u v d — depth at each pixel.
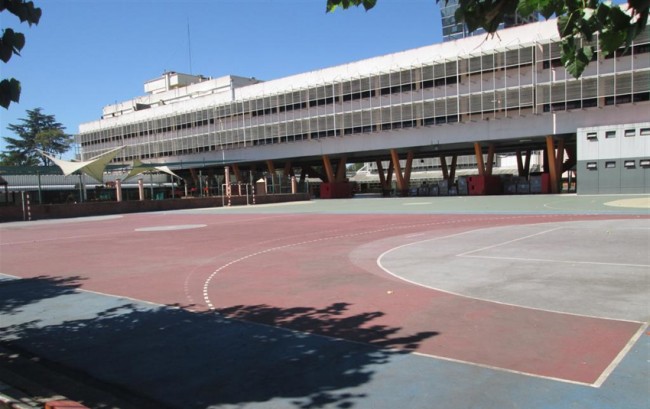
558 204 28.98
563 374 4.54
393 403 4.13
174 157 75.31
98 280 10.44
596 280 8.33
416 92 51.47
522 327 5.97
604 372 4.54
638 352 5.00
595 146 37.94
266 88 63.84
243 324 6.68
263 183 55.62
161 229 23.33
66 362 5.59
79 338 6.43
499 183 52.00
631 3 2.50
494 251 11.99
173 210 43.97
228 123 68.06
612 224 16.88
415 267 10.33
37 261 13.76
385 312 6.91
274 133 63.16
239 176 69.25
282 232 19.38
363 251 13.12
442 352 5.25
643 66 39.56
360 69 55.44
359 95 55.69
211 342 6.00
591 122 42.44
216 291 8.82
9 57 3.57
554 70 43.50
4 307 8.28
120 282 10.11
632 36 2.61
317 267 10.88
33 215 36.25
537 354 5.07
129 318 7.27
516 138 46.91
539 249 11.97
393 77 53.03
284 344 5.78
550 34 43.59
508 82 45.94
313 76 59.31
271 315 7.07
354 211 31.36
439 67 49.84
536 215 22.33
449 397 4.18
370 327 6.26
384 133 54.66
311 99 59.50
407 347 5.46
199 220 29.28
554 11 2.86
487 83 47.06
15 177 54.78
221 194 58.75
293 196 55.44
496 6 2.81
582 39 3.23
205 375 4.99
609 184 37.56
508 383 4.40
